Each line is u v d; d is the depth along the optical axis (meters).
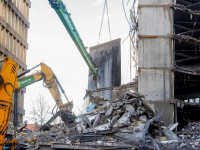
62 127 22.73
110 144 15.50
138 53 30.77
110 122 19.22
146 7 31.59
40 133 23.84
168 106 29.30
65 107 25.22
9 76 11.96
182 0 35.41
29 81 25.48
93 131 18.41
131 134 17.42
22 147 17.11
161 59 30.50
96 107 27.09
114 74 42.47
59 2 26.95
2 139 11.55
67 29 30.52
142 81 30.08
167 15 31.38
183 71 30.55
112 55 43.31
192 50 34.47
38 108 38.38
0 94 11.66
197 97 36.88
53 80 25.39
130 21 32.81
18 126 28.72
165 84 29.92
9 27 46.88
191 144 15.16
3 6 45.66
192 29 37.12
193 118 36.06
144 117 20.03
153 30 31.09
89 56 36.12
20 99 52.94
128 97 21.58
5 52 44.84
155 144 14.91
